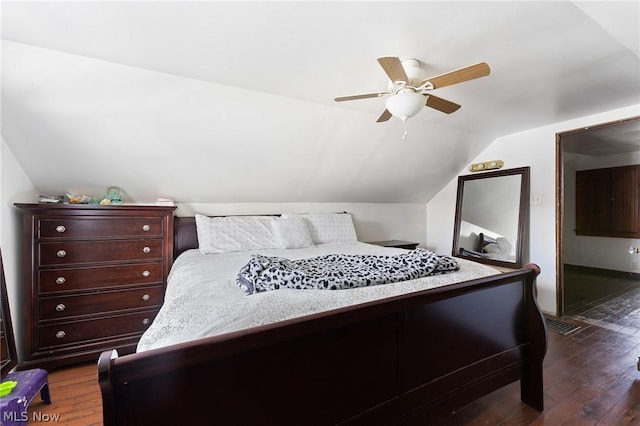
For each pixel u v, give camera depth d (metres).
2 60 1.56
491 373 1.53
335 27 1.42
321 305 1.17
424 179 4.02
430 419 1.33
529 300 1.68
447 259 1.78
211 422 0.88
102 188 2.57
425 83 1.59
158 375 0.81
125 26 1.38
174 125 2.22
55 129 1.99
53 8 1.25
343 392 1.11
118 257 2.29
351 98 1.79
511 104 2.53
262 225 3.01
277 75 1.90
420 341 1.30
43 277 2.06
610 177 4.77
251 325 1.01
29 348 2.01
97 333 2.21
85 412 1.64
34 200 2.33
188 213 3.08
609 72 1.94
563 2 1.26
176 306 1.22
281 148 2.76
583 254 5.17
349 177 3.50
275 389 0.98
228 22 1.36
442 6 1.28
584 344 2.39
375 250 2.81
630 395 1.74
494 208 3.62
